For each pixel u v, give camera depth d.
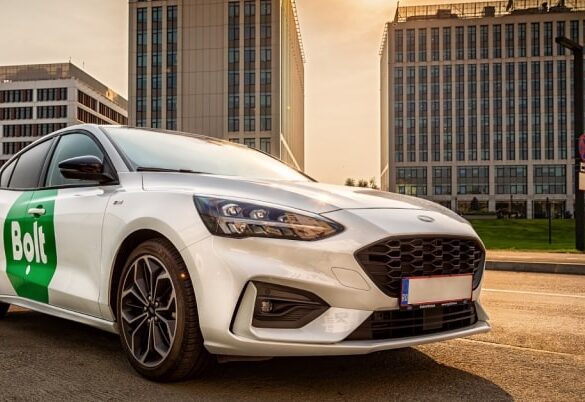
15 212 4.06
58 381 2.90
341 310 2.61
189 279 2.76
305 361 3.33
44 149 4.23
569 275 9.12
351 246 2.63
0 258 4.20
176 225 2.79
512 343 3.97
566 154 102.94
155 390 2.76
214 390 2.78
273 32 77.31
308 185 3.26
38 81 113.31
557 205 103.19
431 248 2.85
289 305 2.61
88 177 3.35
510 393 2.85
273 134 76.62
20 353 3.46
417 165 106.94
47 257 3.68
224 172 3.74
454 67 106.31
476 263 3.15
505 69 105.06
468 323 3.08
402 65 108.12
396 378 3.05
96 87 128.00
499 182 104.75
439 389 2.88
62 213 3.58
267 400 2.65
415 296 2.76
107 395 2.68
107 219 3.20
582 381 3.07
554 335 4.26
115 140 3.66
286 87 88.31
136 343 3.01
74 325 4.35
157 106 79.88
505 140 104.69
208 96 78.62
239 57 77.88
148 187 3.17
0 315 4.56
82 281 3.36
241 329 2.59
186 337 2.74
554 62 103.62
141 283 3.02
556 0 110.19
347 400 2.68
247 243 2.63
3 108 114.44
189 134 4.35
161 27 80.19
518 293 6.72
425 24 107.56
